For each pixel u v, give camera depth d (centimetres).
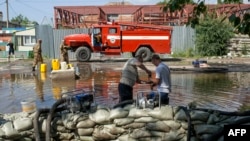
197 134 603
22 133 636
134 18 3141
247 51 2808
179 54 2820
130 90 804
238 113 619
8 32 4303
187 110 618
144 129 621
